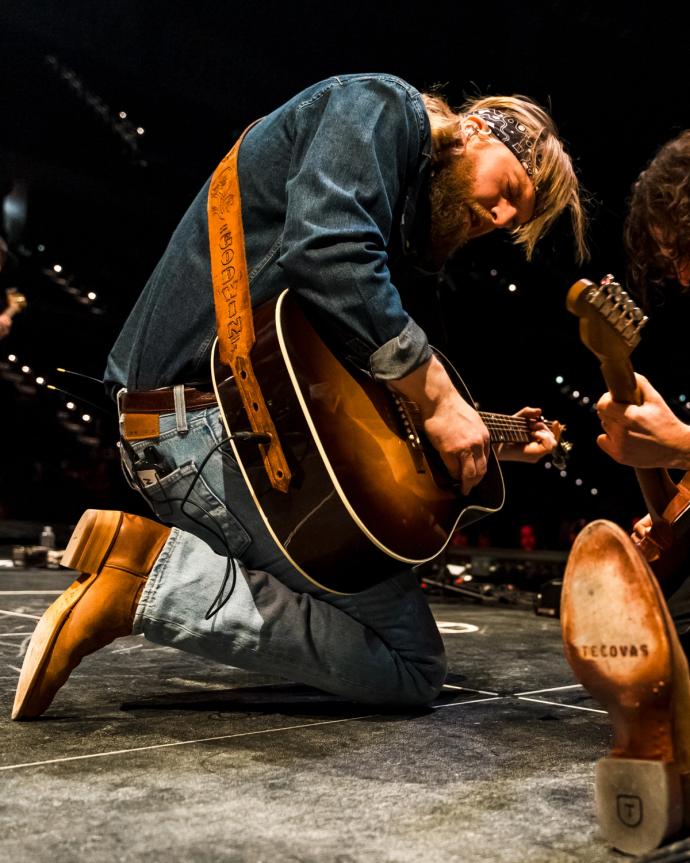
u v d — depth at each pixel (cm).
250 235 145
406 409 147
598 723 139
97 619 136
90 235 1280
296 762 114
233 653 141
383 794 101
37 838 85
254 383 136
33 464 1171
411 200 150
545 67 664
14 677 163
